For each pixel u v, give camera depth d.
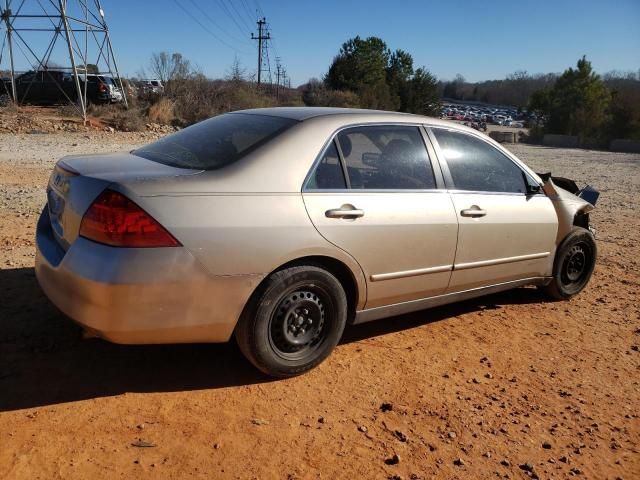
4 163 12.66
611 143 46.94
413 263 4.07
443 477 2.89
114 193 3.04
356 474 2.84
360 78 58.50
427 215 4.11
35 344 3.81
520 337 4.71
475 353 4.33
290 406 3.37
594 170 23.34
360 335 4.49
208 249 3.16
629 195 14.74
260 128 3.82
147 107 28.97
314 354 3.72
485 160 4.75
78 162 3.62
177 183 3.19
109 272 2.97
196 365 3.75
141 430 3.01
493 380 3.93
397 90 65.44
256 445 2.98
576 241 5.48
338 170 3.78
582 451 3.22
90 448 2.84
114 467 2.72
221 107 31.73
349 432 3.18
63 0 24.41
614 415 3.63
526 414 3.54
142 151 4.12
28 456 2.74
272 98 42.66
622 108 49.47
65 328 4.07
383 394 3.61
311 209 3.54
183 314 3.16
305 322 3.65
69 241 3.27
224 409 3.28
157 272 3.04
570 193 5.67
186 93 31.34
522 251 4.93
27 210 7.78
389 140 4.14
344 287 3.90
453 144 4.55
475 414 3.48
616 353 4.55
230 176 3.36
